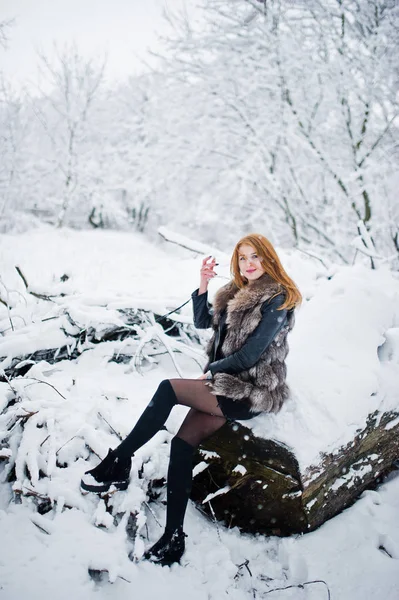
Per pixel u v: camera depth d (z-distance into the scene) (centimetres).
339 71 769
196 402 192
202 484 226
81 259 688
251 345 189
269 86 803
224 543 208
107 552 172
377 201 781
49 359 299
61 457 206
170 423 235
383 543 209
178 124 895
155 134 980
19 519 181
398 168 769
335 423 213
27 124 1194
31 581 156
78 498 189
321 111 828
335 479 221
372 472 247
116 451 189
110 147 1231
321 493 212
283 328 200
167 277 427
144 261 605
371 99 767
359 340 267
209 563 192
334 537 210
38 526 179
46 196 1248
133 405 252
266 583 191
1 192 1116
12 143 1128
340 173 791
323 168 804
